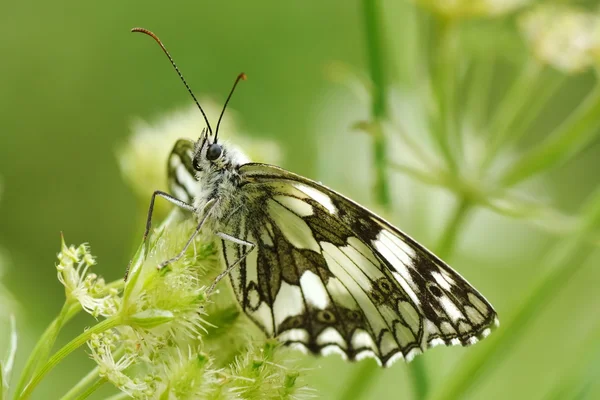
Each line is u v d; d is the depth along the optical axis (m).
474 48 0.29
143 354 0.24
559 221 0.27
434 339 0.26
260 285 0.26
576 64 0.28
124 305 0.24
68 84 0.35
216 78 0.34
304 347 0.26
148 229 0.25
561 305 0.31
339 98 0.31
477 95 0.29
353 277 0.26
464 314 0.25
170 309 0.24
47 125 0.34
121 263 0.34
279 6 0.35
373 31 0.28
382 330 0.26
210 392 0.24
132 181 0.27
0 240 0.33
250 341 0.25
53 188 0.34
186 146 0.26
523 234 0.31
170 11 0.35
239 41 0.34
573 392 0.26
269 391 0.25
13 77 0.35
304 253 0.26
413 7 0.28
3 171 0.34
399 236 0.25
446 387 0.27
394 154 0.29
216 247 0.25
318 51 0.34
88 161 0.34
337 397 0.27
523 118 0.28
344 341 0.26
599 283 0.31
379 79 0.28
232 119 0.28
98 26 0.35
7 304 0.28
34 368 0.24
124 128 0.34
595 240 0.27
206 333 0.25
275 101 0.34
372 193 0.28
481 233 0.31
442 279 0.25
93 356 0.24
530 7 0.29
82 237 0.34
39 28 0.35
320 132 0.30
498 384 0.30
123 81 0.35
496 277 0.31
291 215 0.26
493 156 0.28
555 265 0.28
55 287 0.31
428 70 0.28
